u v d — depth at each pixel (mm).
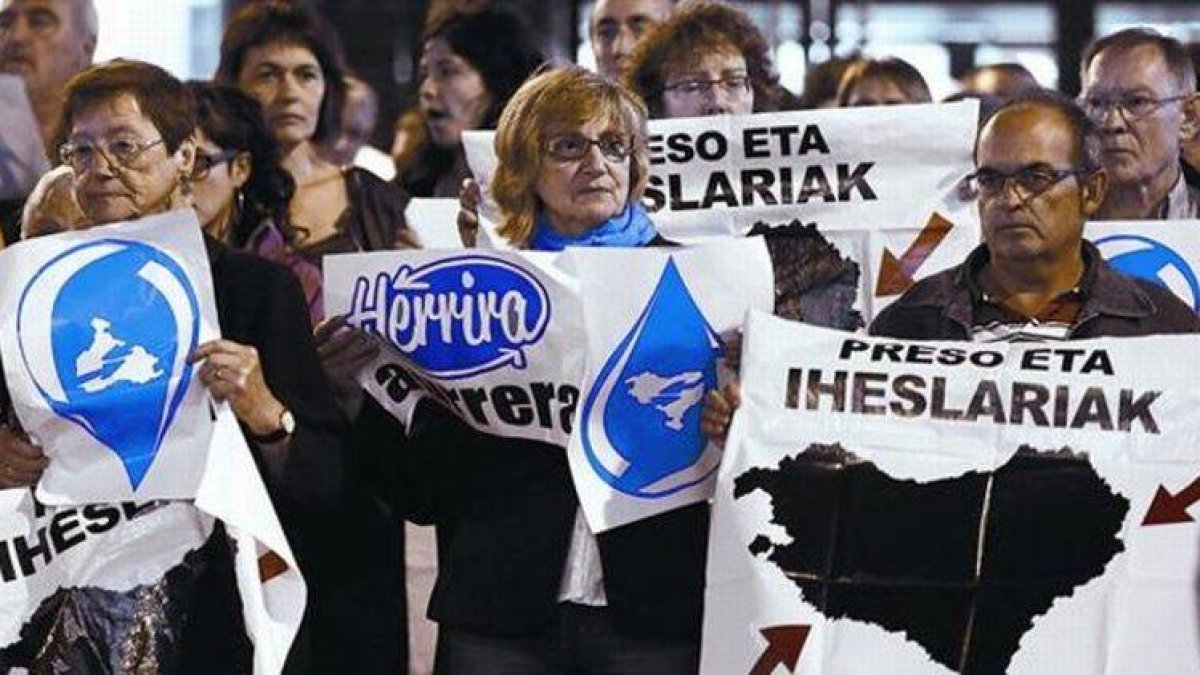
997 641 6902
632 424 7250
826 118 8219
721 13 8828
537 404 7301
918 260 8164
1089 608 6875
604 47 9859
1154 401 6938
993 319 7211
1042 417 6973
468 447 7391
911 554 6949
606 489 7195
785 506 7004
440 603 7301
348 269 7496
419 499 7562
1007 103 7180
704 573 7207
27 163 9125
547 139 7332
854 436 7016
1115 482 6910
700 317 7262
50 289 7258
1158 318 7164
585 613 7195
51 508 7270
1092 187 7141
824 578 6973
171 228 7277
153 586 7246
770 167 8258
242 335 7340
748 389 7074
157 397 7211
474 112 9867
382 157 11992
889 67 9992
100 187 7336
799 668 6949
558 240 7422
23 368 7230
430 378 7391
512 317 7320
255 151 8773
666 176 8297
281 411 7230
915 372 7039
